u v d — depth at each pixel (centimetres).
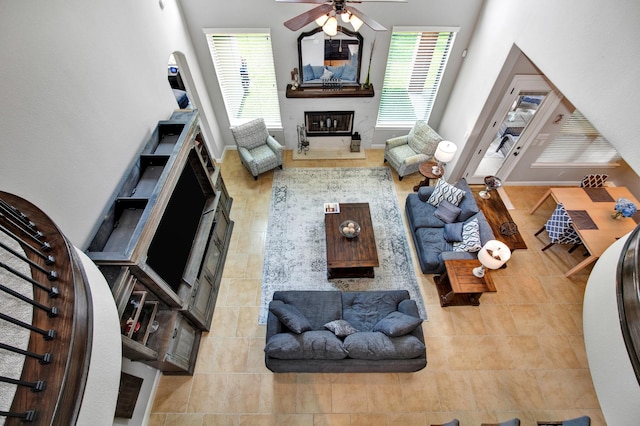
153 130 374
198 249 385
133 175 323
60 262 133
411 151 600
